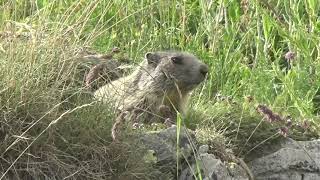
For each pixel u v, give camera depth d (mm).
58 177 8328
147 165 8727
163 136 9219
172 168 9094
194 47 13523
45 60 9070
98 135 8695
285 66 13875
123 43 13516
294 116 11430
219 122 10406
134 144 8789
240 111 10688
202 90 12016
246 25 14047
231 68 13156
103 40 13000
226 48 13758
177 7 14602
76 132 8641
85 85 9422
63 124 8602
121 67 10977
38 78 8719
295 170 9953
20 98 8547
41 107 8594
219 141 9617
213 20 13977
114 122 8852
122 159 8625
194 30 14664
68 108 8906
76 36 9570
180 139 9242
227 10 14664
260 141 10289
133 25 14062
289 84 12031
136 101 10680
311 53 13125
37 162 8312
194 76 11195
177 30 14250
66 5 12727
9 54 8953
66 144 8531
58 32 9578
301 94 12398
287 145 10273
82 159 8531
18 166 8336
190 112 10773
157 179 8805
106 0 14211
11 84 8609
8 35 9359
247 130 10367
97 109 8938
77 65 9508
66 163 8453
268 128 10391
